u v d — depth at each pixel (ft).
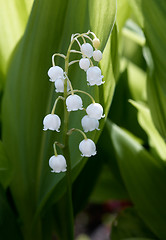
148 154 1.38
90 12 1.15
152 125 1.35
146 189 1.37
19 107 1.31
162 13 1.19
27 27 1.22
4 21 1.34
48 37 1.23
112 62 1.13
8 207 1.26
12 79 1.31
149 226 1.37
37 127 1.29
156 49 1.23
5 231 1.23
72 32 1.21
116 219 1.44
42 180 1.30
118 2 1.39
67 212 1.18
